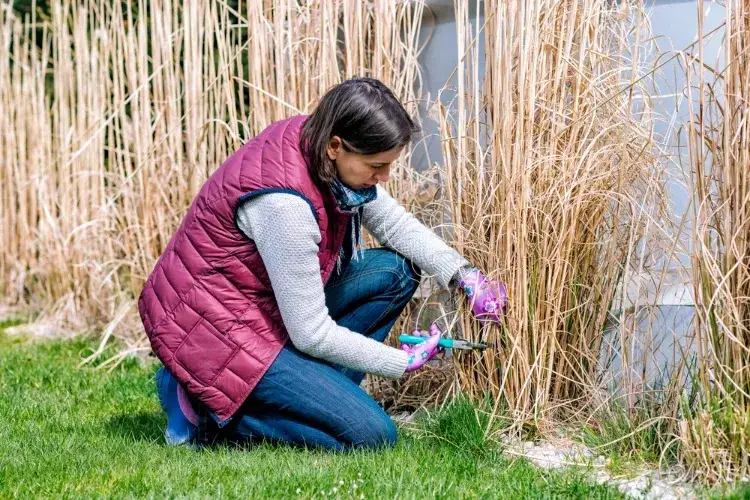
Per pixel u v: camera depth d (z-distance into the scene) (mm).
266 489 2168
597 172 2609
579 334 2729
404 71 3045
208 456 2504
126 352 3820
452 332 2908
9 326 4734
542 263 2637
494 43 2709
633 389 2605
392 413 3051
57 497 2137
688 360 2604
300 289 2418
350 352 2512
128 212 4090
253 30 3379
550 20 2672
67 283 4566
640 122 2617
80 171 4469
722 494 2131
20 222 5074
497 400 2643
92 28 4363
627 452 2484
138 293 4059
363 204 2510
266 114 3391
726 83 2273
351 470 2309
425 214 3061
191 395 2545
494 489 2205
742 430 2215
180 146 3805
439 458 2469
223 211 2441
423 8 3143
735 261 2295
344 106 2299
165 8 3812
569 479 2299
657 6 2760
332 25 3170
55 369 3730
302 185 2383
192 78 3699
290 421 2584
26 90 4980
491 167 2732
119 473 2314
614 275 2682
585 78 2590
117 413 3043
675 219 2701
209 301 2492
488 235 2762
